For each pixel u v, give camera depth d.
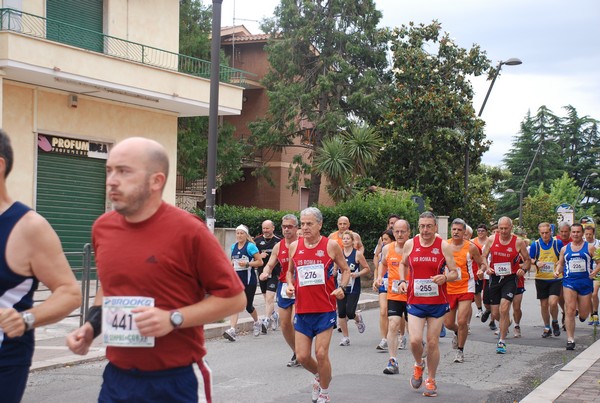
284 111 35.50
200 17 34.22
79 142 20.06
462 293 10.92
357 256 12.40
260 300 18.83
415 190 31.75
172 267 3.46
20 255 3.70
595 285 15.34
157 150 3.50
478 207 33.66
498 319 13.28
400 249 10.04
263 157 39.22
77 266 12.38
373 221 24.02
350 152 27.75
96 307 3.74
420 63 32.59
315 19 35.28
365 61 36.25
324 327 7.60
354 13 35.25
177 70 22.64
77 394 8.30
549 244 14.23
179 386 3.53
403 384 9.22
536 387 8.88
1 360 3.62
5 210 3.73
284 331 9.16
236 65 39.81
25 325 3.59
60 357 10.19
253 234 25.53
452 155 32.81
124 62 19.28
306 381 9.24
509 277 12.34
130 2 21.50
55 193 19.47
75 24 19.94
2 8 16.58
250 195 39.72
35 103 18.67
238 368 10.11
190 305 3.51
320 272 7.66
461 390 8.95
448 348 12.55
